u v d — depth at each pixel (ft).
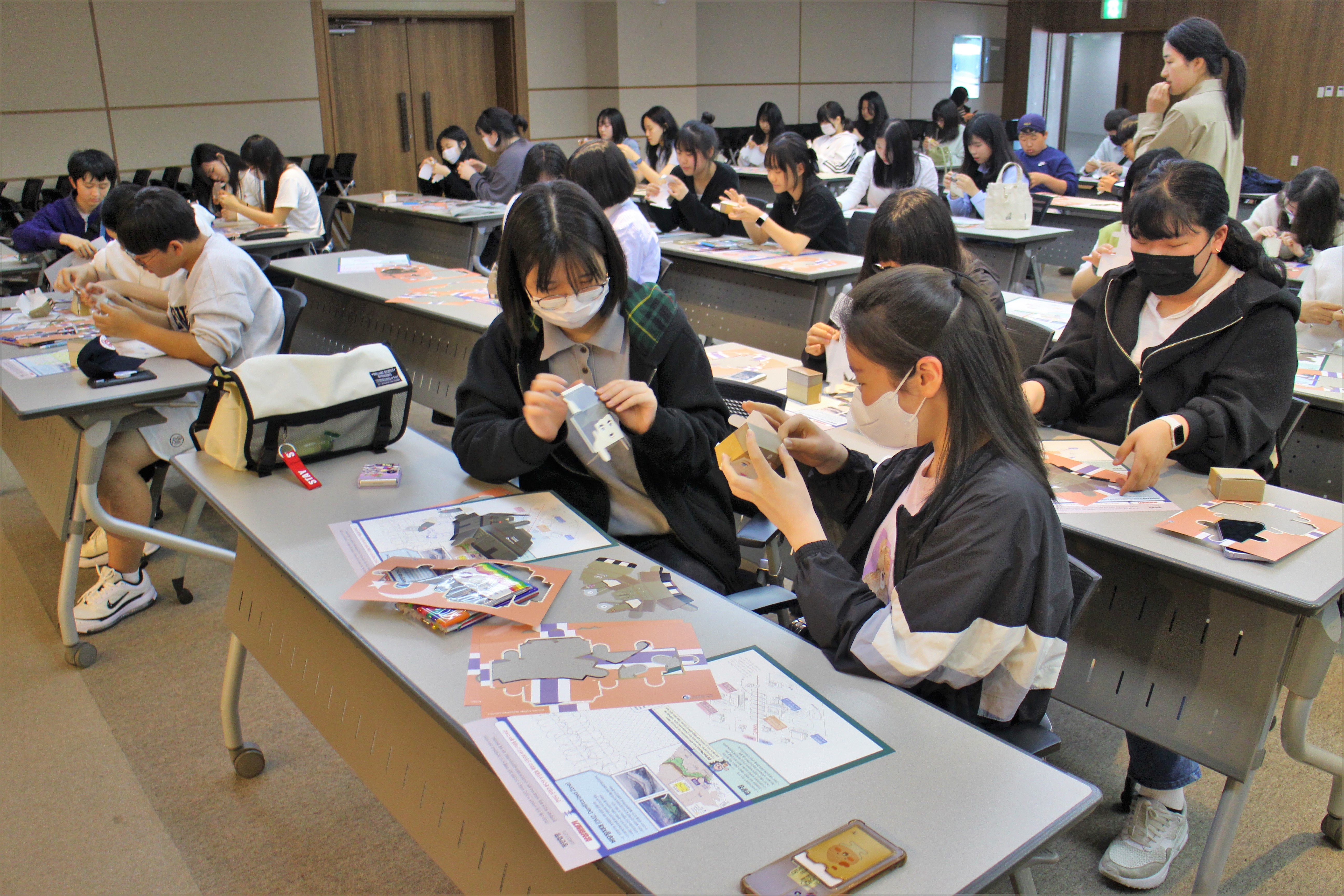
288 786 7.09
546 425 5.33
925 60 42.29
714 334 16.10
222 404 6.23
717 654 4.15
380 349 6.66
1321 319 9.68
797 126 38.73
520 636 4.28
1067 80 43.55
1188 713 5.52
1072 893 5.92
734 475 4.58
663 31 34.06
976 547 3.74
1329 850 6.22
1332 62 32.24
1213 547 5.25
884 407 4.07
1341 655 8.46
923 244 7.00
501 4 32.07
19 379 8.56
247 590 6.61
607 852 3.01
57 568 10.57
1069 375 7.11
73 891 6.10
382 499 5.89
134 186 9.29
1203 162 10.70
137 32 25.95
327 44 29.37
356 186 31.30
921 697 4.05
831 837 3.03
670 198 18.67
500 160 22.82
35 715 7.96
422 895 6.04
